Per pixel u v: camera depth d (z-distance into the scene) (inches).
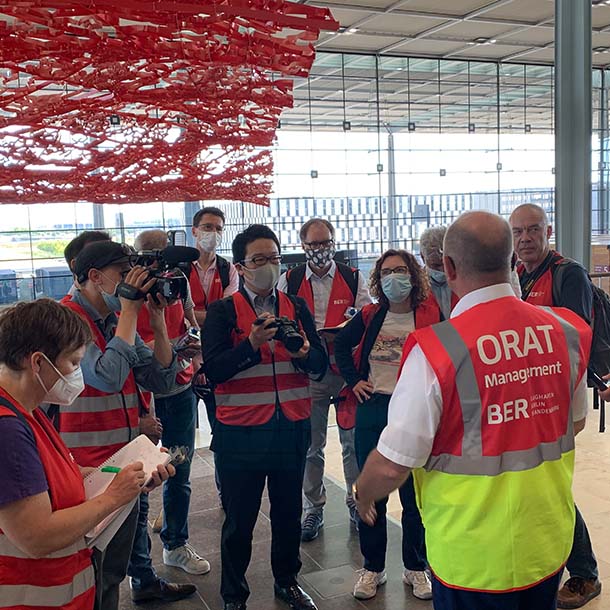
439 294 93.7
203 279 121.6
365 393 91.5
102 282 73.3
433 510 55.2
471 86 236.5
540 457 53.7
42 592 50.2
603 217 244.2
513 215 94.1
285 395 87.0
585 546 90.8
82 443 75.8
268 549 102.4
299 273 112.8
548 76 251.9
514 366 52.8
